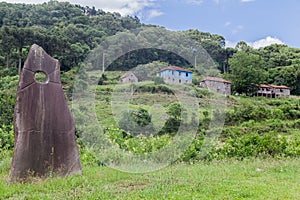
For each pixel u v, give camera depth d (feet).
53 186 17.16
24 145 19.20
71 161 20.77
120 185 18.08
